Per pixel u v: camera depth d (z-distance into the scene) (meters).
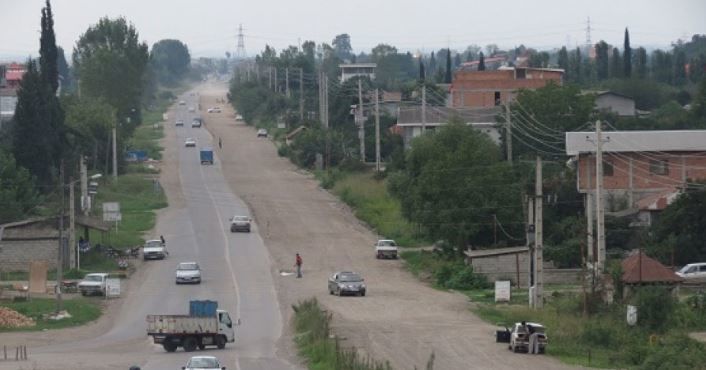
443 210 151.00
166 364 87.81
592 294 111.88
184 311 120.50
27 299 124.56
